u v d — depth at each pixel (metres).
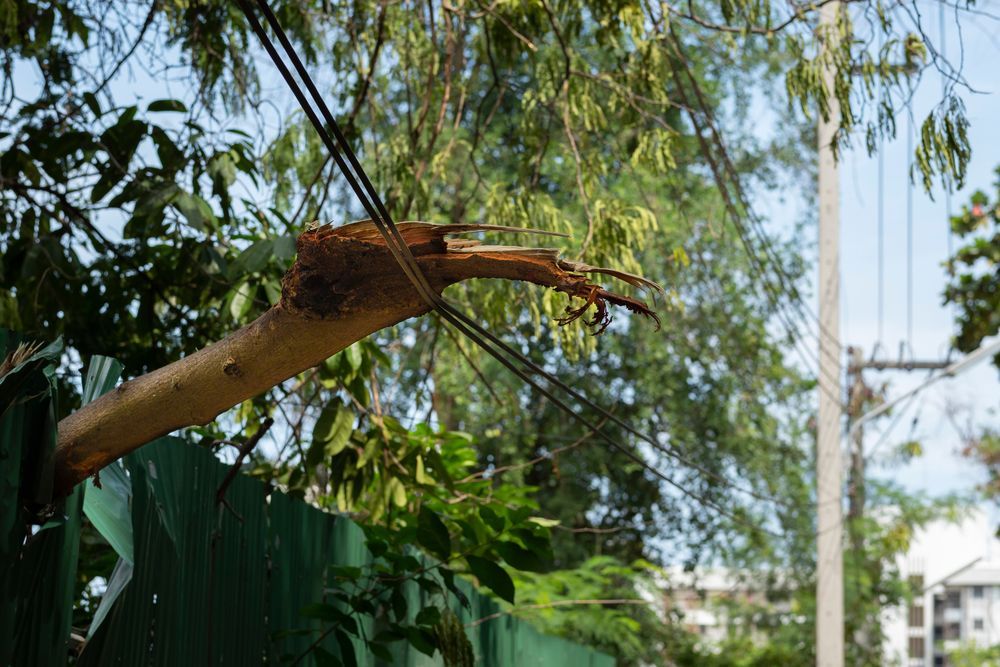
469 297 7.39
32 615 2.98
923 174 6.08
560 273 2.75
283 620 4.80
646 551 19.27
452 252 2.79
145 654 3.54
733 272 16.83
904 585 21.73
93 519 3.20
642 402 17.81
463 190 11.33
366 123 8.98
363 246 2.77
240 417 6.30
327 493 6.89
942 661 54.09
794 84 6.75
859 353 17.48
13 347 2.94
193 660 3.90
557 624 11.24
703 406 17.77
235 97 7.11
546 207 7.35
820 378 13.95
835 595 13.92
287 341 2.81
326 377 5.39
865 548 21.03
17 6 6.34
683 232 15.09
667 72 7.34
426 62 7.77
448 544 5.01
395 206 7.02
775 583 20.55
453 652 4.97
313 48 7.80
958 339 15.30
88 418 2.93
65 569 3.10
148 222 5.90
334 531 5.42
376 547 5.11
